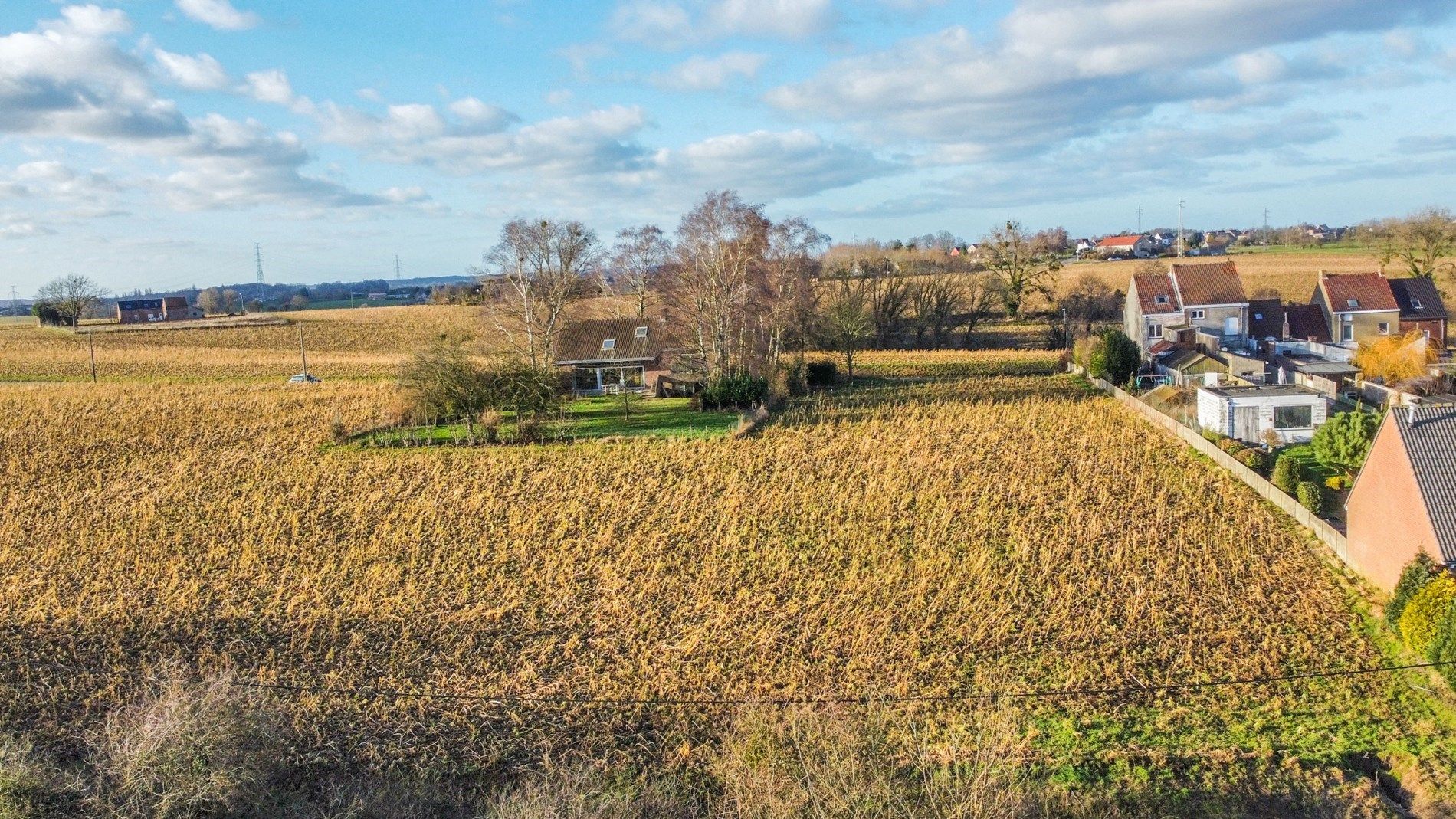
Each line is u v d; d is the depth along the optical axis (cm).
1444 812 2144
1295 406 4872
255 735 2281
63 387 7294
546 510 4181
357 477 4691
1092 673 2784
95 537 4016
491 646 3059
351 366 9138
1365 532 3300
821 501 4216
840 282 10431
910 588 3347
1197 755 2388
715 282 6662
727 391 6397
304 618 3256
